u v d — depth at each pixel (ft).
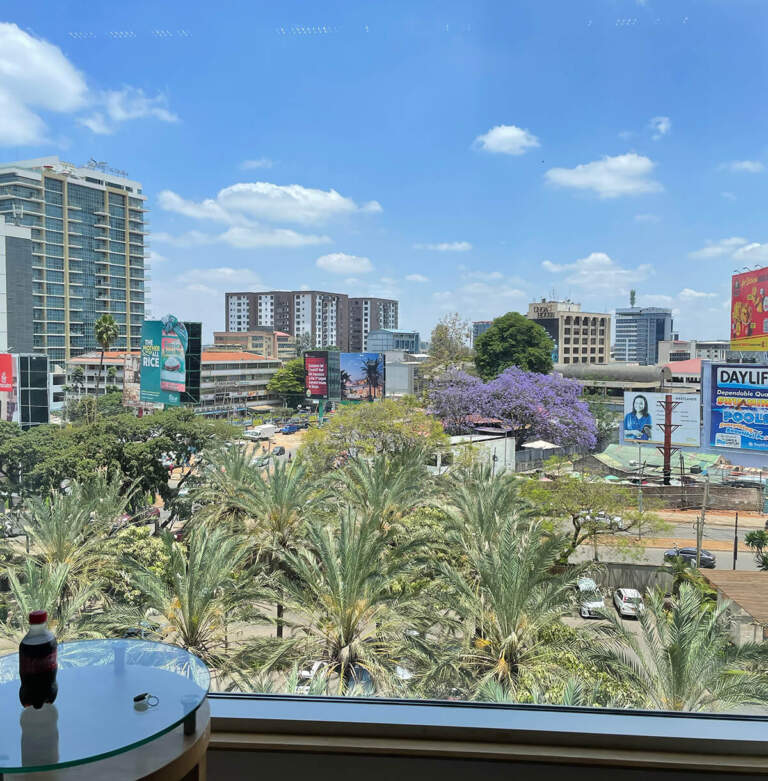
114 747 4.02
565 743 6.44
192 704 4.60
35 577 15.92
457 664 18.86
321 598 21.65
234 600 20.48
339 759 6.41
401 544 27.12
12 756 3.92
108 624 16.96
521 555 20.42
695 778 6.27
